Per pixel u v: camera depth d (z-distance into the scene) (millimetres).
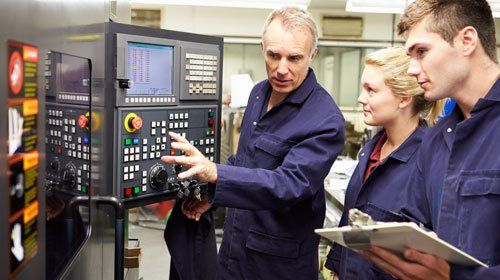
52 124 810
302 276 1498
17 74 615
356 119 4918
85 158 1010
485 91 935
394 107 1368
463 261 826
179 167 1348
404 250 874
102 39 1111
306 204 1447
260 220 1474
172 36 1323
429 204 1125
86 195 1026
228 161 1700
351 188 1526
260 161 1448
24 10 632
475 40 902
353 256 1407
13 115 605
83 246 992
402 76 1326
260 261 1491
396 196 1329
